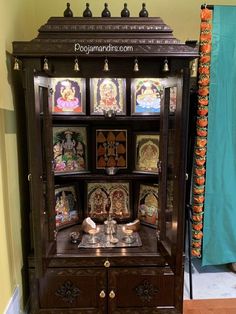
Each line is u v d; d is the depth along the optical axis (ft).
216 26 5.97
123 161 6.57
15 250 5.30
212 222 6.56
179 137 4.64
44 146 5.10
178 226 4.82
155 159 6.36
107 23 4.96
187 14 6.77
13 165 5.23
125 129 6.51
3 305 4.69
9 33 5.02
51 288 5.46
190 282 6.39
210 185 6.42
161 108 5.44
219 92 6.15
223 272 7.29
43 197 4.94
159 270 5.47
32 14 6.51
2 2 4.67
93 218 6.70
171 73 4.88
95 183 6.72
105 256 5.39
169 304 5.59
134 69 4.82
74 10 6.63
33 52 4.59
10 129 5.08
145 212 6.61
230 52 6.09
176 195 4.83
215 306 6.13
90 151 6.53
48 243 5.17
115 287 5.50
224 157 6.39
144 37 4.86
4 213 4.77
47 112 5.12
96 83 6.14
